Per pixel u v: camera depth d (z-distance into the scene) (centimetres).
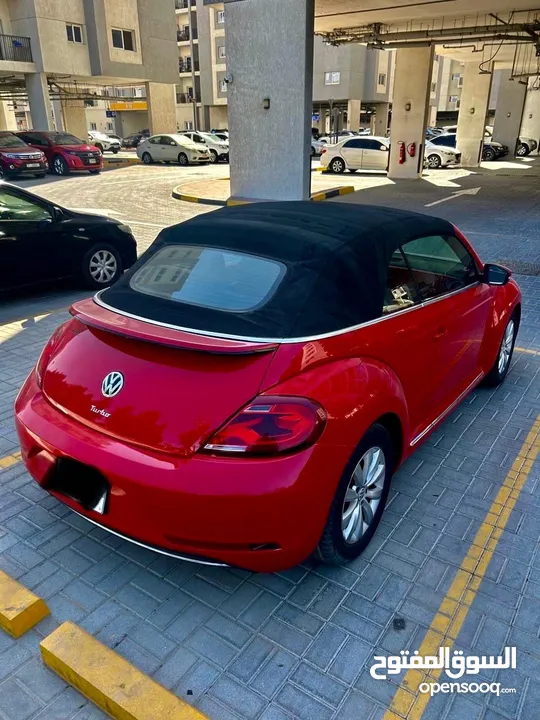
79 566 284
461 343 378
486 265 409
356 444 250
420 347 316
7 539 301
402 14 1702
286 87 1285
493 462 379
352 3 1545
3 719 211
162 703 210
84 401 252
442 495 344
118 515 238
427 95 2158
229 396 226
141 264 321
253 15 1263
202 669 230
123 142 4934
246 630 249
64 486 258
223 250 295
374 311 285
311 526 239
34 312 669
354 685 226
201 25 5516
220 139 3256
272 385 228
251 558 234
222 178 2109
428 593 271
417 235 334
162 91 3522
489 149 3303
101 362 259
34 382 287
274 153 1353
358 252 287
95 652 228
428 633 249
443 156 2745
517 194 1759
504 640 247
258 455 221
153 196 1712
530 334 609
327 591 271
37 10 2723
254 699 219
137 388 240
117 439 237
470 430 419
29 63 2791
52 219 705
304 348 242
